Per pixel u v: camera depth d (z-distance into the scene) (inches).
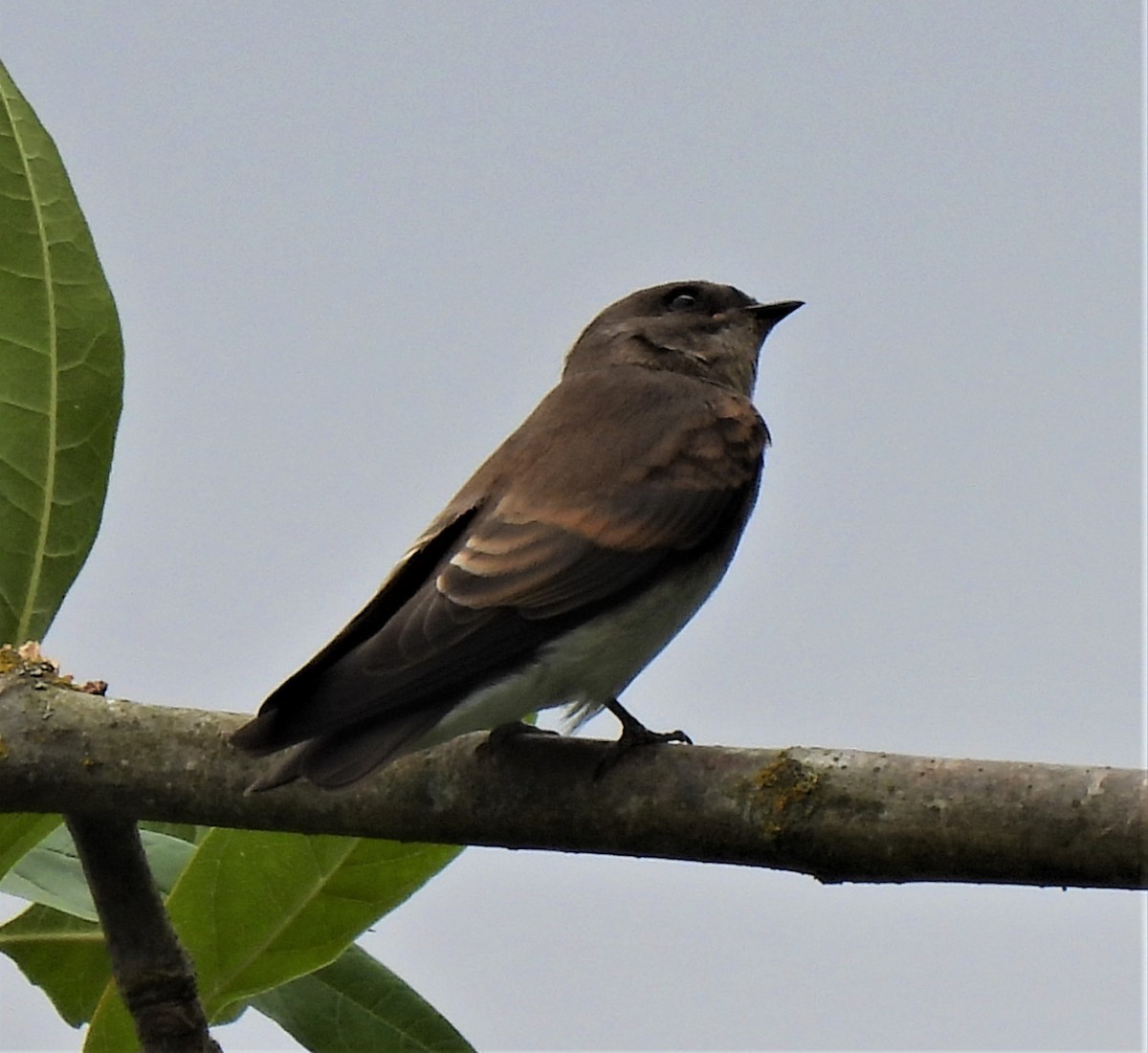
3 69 363.6
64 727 343.3
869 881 313.1
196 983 349.7
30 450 363.6
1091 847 293.3
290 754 330.0
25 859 379.2
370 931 395.5
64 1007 385.7
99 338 366.3
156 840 406.6
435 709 363.3
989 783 301.3
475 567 406.9
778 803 314.7
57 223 366.0
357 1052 386.6
